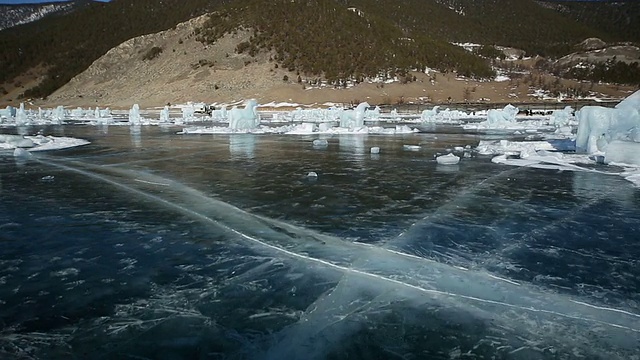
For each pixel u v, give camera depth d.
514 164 15.95
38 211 9.79
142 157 18.20
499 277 6.32
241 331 5.05
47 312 5.45
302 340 4.88
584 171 14.46
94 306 5.58
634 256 7.02
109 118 48.62
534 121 39.88
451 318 5.29
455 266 6.70
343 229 8.41
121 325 5.17
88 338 4.93
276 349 4.72
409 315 5.37
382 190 11.70
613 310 5.41
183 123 41.50
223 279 6.30
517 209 9.77
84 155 18.95
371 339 4.89
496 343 4.80
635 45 133.25
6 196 11.24
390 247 7.47
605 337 4.88
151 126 38.12
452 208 9.86
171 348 4.75
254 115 31.94
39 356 4.62
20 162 17.14
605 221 8.84
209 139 25.61
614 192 11.41
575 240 7.76
